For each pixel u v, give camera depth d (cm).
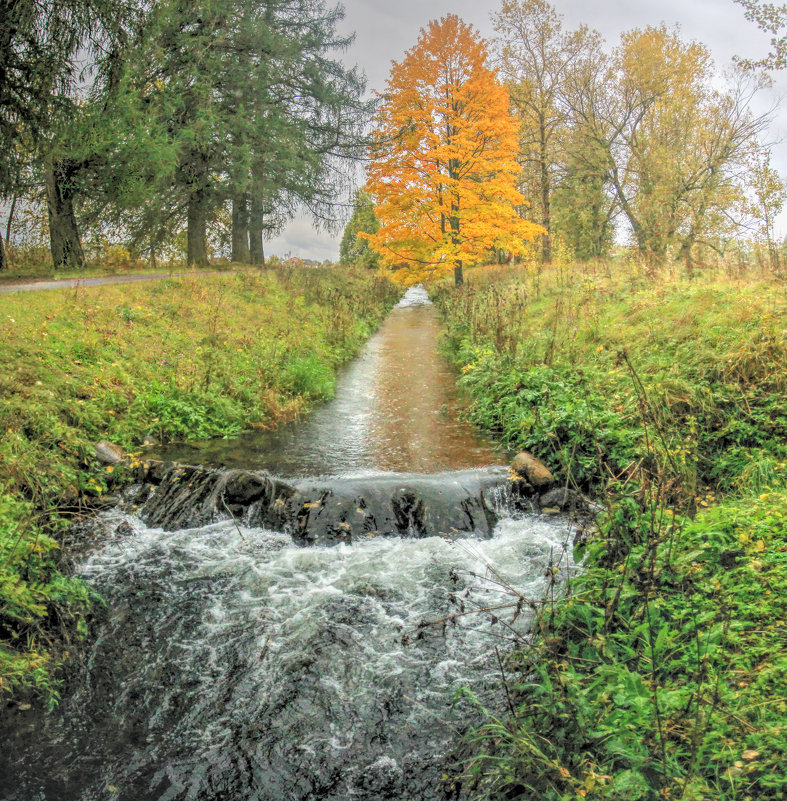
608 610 377
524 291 1584
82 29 1359
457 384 1202
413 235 2562
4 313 996
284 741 375
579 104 3216
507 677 414
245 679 425
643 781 254
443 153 2333
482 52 2381
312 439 888
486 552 595
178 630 475
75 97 1673
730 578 403
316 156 2864
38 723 384
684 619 380
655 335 967
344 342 1617
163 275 1900
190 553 591
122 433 804
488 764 335
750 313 870
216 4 2458
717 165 2622
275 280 2217
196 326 1305
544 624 409
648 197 2658
